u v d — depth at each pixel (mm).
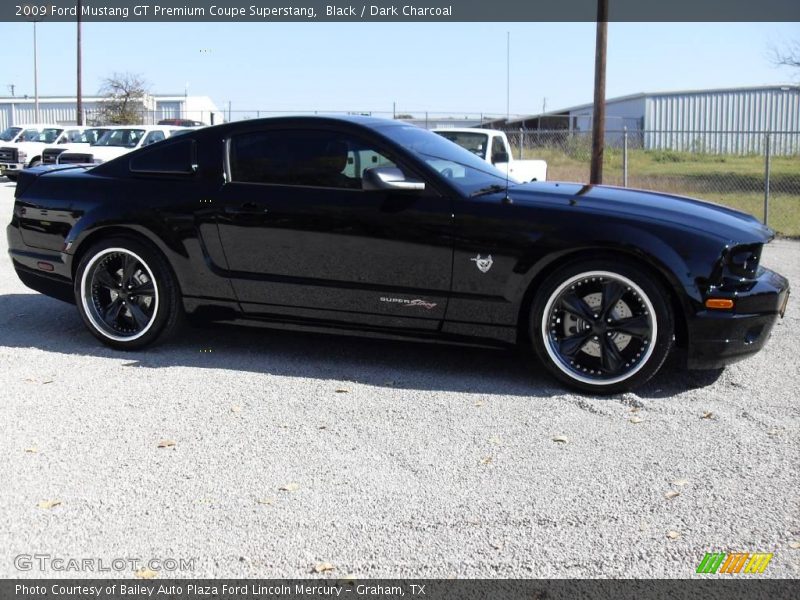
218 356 5586
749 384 5086
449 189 4977
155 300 5574
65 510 3389
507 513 3387
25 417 4414
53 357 5566
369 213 5039
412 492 3566
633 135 33938
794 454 3990
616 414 4523
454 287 4957
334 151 5230
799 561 3037
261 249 5309
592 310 4832
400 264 5023
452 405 4648
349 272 5145
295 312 5348
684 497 3537
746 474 3764
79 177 5836
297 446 4047
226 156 5457
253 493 3547
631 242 4617
